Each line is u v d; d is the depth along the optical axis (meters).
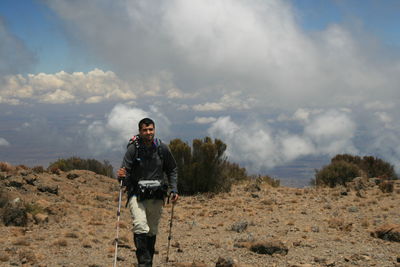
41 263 6.09
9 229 8.67
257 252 7.08
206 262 6.50
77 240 8.01
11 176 13.61
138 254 5.13
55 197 12.94
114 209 12.70
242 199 15.38
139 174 5.31
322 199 14.89
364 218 11.08
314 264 6.36
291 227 9.95
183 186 17.17
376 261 6.57
